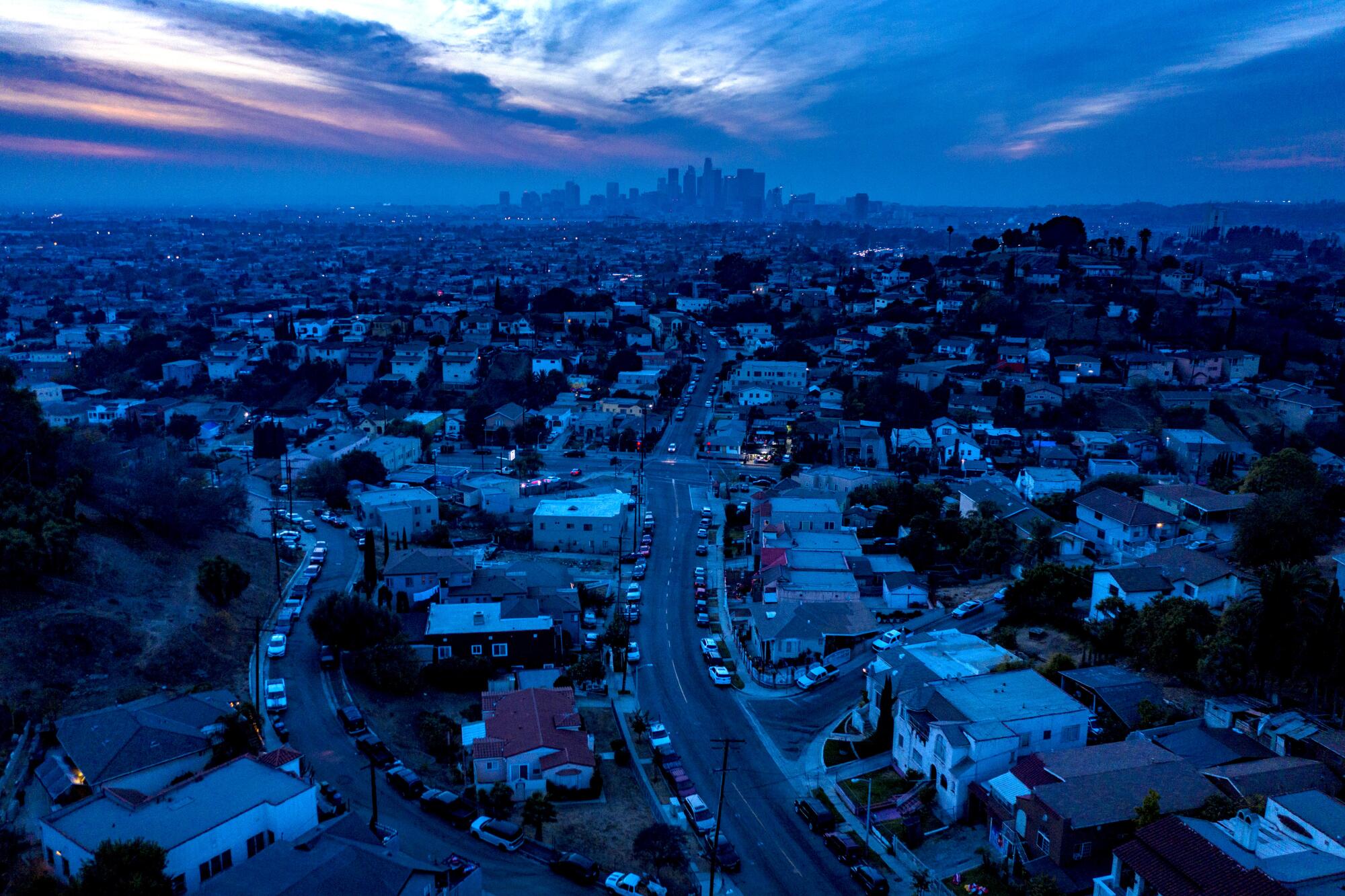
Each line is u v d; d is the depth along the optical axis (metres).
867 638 84.88
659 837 54.81
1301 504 85.81
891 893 51.91
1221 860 42.72
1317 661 59.56
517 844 54.72
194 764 56.16
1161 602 73.81
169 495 94.81
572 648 84.88
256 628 81.50
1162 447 150.75
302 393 195.50
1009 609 88.44
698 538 117.88
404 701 73.00
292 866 43.66
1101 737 62.34
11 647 65.12
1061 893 46.62
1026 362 192.88
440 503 125.88
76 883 42.84
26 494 83.00
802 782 64.38
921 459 150.75
